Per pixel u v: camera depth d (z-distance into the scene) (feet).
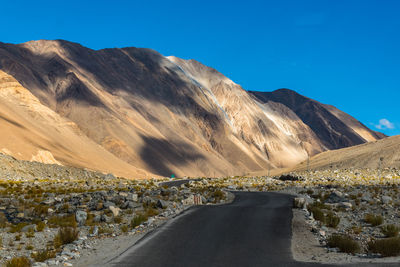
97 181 236.43
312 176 264.93
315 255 48.32
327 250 50.93
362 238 59.77
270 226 65.67
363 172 287.69
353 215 82.23
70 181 226.99
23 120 537.65
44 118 618.03
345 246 50.47
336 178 239.09
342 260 44.60
